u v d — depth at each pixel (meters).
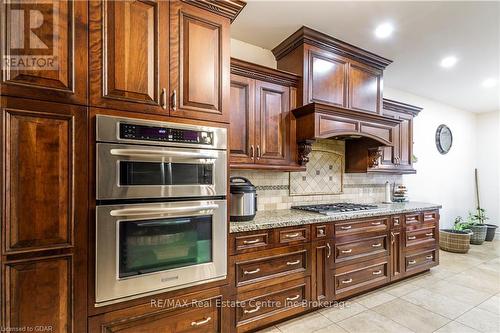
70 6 1.27
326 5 2.03
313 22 2.26
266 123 2.30
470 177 5.27
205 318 1.63
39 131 1.21
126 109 1.39
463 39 2.54
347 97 2.69
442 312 2.27
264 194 2.67
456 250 4.05
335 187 3.21
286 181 2.82
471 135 5.31
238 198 1.99
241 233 1.84
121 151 1.34
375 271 2.61
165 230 1.48
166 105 1.50
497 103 4.75
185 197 1.54
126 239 1.37
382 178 3.78
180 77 1.55
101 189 1.32
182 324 1.55
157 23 1.48
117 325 1.37
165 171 1.48
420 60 3.02
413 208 2.99
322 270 2.24
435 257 3.24
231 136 2.12
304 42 2.42
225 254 1.68
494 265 3.49
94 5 1.32
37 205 1.20
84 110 1.30
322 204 3.02
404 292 2.66
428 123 4.51
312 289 2.18
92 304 1.31
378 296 2.56
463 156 5.13
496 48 2.73
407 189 4.14
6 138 1.15
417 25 2.30
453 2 1.98
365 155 3.05
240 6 1.73
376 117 2.76
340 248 2.36
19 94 1.17
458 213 4.98
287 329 2.00
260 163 2.26
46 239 1.22
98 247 1.31
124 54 1.39
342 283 2.37
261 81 2.28
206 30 1.64
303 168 2.51
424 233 3.12
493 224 5.14
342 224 2.38
